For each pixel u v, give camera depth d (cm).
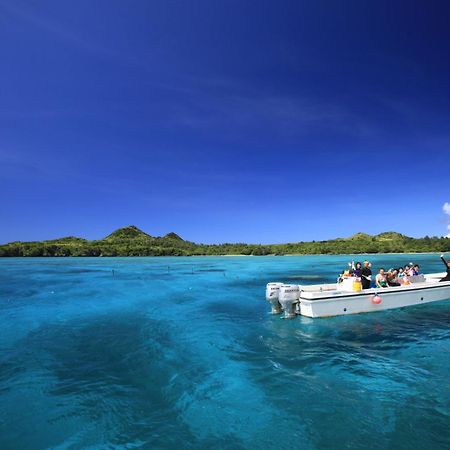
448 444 469
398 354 834
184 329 1123
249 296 1858
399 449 459
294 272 3516
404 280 1379
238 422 537
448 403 585
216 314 1361
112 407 592
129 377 725
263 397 618
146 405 599
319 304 1133
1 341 1009
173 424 534
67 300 1747
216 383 684
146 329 1134
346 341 942
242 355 850
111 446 481
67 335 1070
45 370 771
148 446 479
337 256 8200
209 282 2609
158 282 2623
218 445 478
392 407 573
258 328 1109
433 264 4197
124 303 1645
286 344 927
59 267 4528
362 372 724
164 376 727
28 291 2105
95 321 1262
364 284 1289
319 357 820
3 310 1488
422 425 517
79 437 504
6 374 748
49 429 527
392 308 1251
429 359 798
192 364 796
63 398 629
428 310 1285
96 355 873
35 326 1191
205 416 557
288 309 1188
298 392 634
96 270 3956
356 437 489
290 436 495
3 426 537
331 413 557
